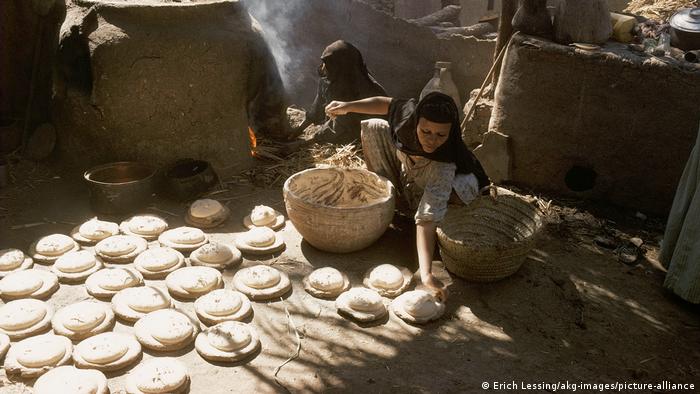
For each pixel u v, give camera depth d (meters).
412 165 4.16
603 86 4.85
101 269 3.98
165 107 4.82
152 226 4.43
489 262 3.88
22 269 3.94
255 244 4.32
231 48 4.95
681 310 4.00
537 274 4.20
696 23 4.93
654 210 5.00
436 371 3.38
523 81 5.10
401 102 4.23
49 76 5.25
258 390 3.20
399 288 3.98
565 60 4.89
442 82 6.10
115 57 4.57
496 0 8.83
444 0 8.21
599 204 5.15
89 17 4.66
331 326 3.69
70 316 3.49
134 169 4.89
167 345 3.40
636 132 4.86
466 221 4.29
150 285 3.94
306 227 4.17
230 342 3.40
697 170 3.96
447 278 4.12
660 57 4.78
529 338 3.67
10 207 4.68
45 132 5.26
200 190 4.88
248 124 5.45
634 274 4.32
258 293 3.86
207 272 3.95
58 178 5.08
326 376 3.31
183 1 5.04
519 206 4.23
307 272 4.16
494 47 6.18
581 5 4.93
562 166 5.20
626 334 3.75
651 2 6.72
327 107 4.41
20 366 3.20
